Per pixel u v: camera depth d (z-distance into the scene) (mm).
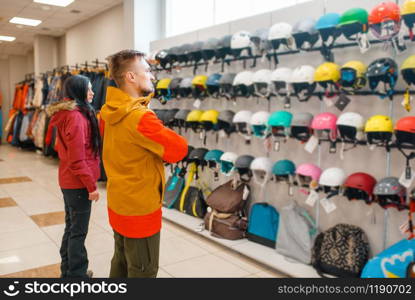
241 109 3762
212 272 2824
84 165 2125
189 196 4230
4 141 12672
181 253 3221
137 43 5367
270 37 2994
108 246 3367
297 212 3080
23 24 8539
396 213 2650
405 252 2262
